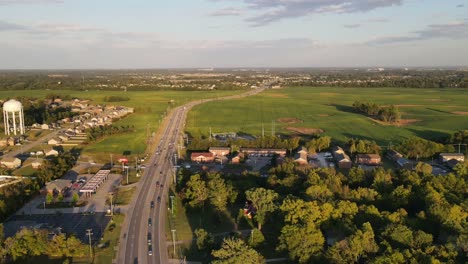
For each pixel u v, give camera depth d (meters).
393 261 89.50
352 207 118.38
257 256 97.56
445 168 195.38
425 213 117.94
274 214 124.19
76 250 111.25
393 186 144.62
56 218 139.12
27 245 109.06
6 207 139.25
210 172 177.38
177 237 124.12
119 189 168.75
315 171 159.38
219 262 93.69
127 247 118.00
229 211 142.12
